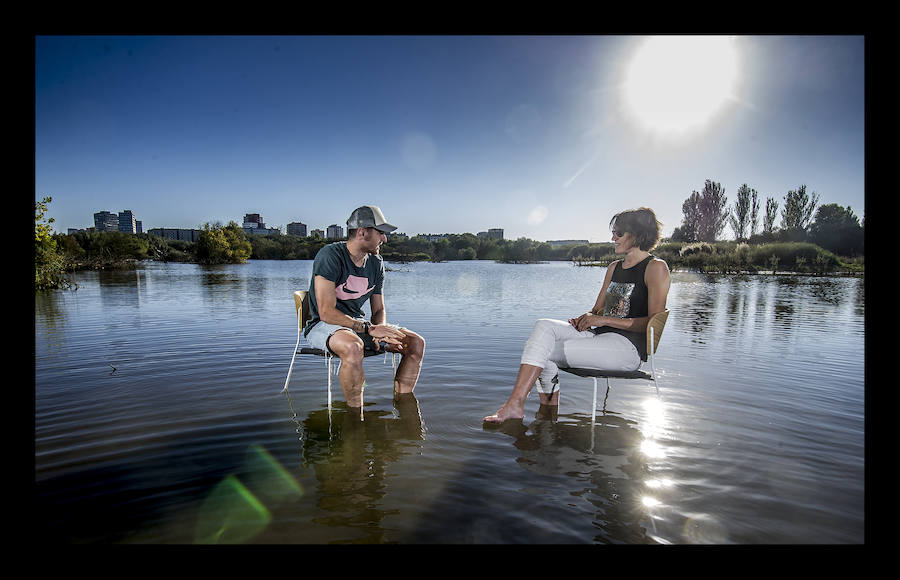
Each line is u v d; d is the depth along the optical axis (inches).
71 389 154.4
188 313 346.0
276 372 177.8
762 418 127.0
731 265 1026.7
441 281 751.7
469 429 120.1
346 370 134.0
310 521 77.9
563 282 730.2
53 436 114.4
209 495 86.5
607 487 89.4
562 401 143.0
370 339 146.9
